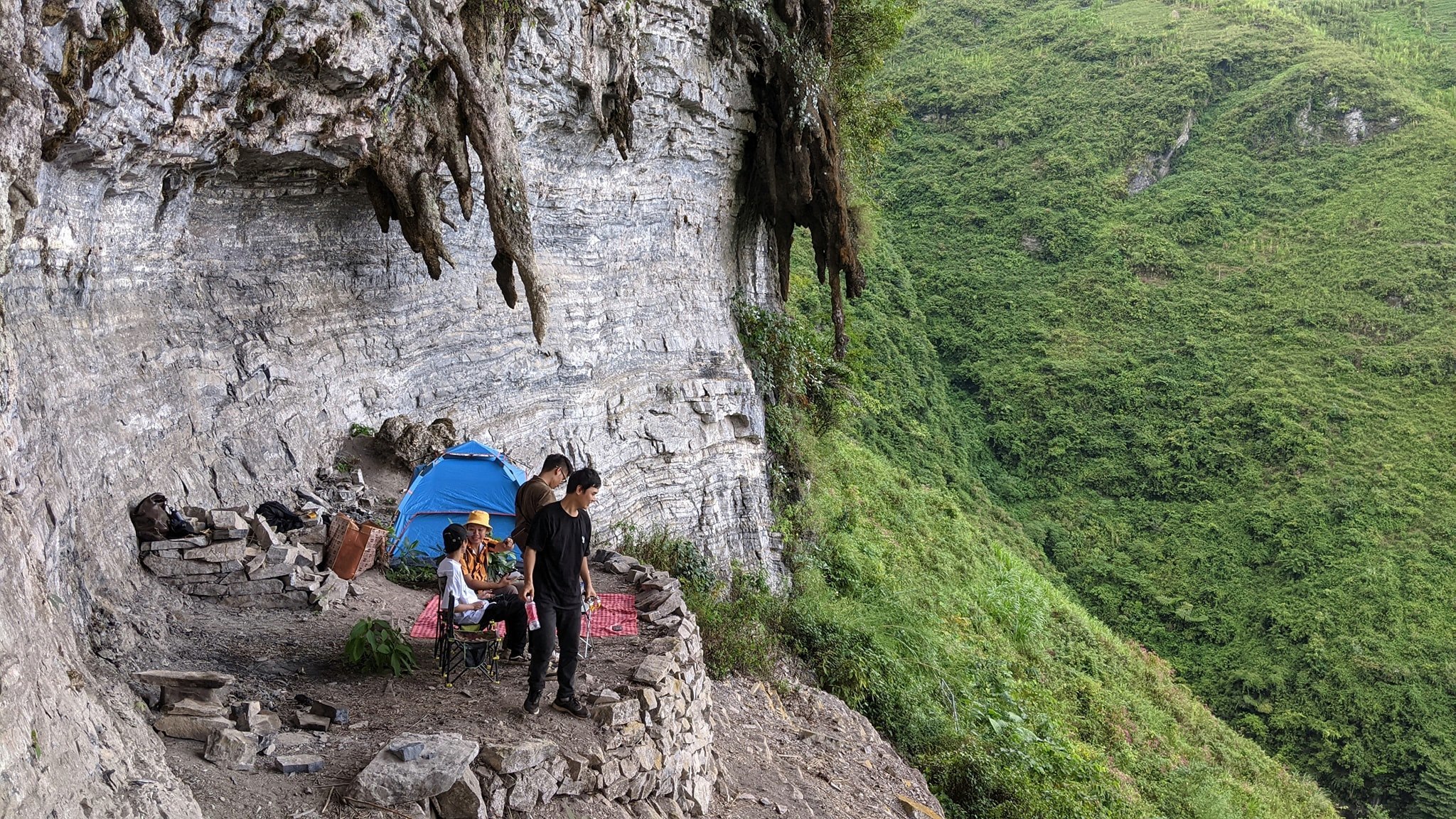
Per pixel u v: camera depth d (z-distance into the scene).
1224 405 79.94
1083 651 34.25
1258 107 111.44
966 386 86.31
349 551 8.91
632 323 17.50
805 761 10.18
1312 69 112.00
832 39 22.11
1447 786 49.12
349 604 8.26
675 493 18.19
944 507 38.31
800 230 49.59
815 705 12.60
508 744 5.52
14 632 3.69
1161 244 98.12
